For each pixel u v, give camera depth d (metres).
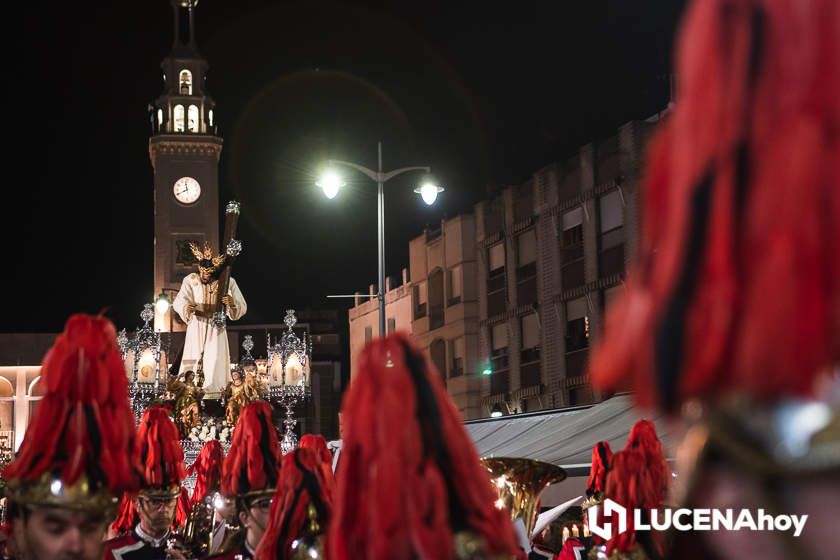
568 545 8.62
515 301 44.69
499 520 2.75
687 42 1.29
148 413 7.62
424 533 2.61
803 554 1.18
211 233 66.88
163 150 67.12
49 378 4.17
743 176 1.20
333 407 67.12
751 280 1.17
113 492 4.12
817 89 1.20
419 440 2.71
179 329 56.00
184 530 10.05
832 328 1.14
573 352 40.88
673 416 1.25
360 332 61.56
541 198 42.81
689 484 1.27
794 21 1.22
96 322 4.25
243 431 7.16
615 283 38.34
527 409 43.72
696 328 1.20
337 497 2.73
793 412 1.18
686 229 1.23
